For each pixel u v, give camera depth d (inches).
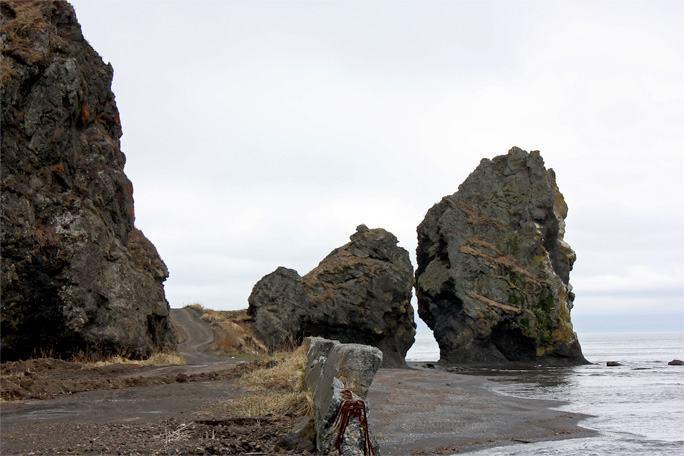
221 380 789.2
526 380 1405.0
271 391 665.0
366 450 339.6
